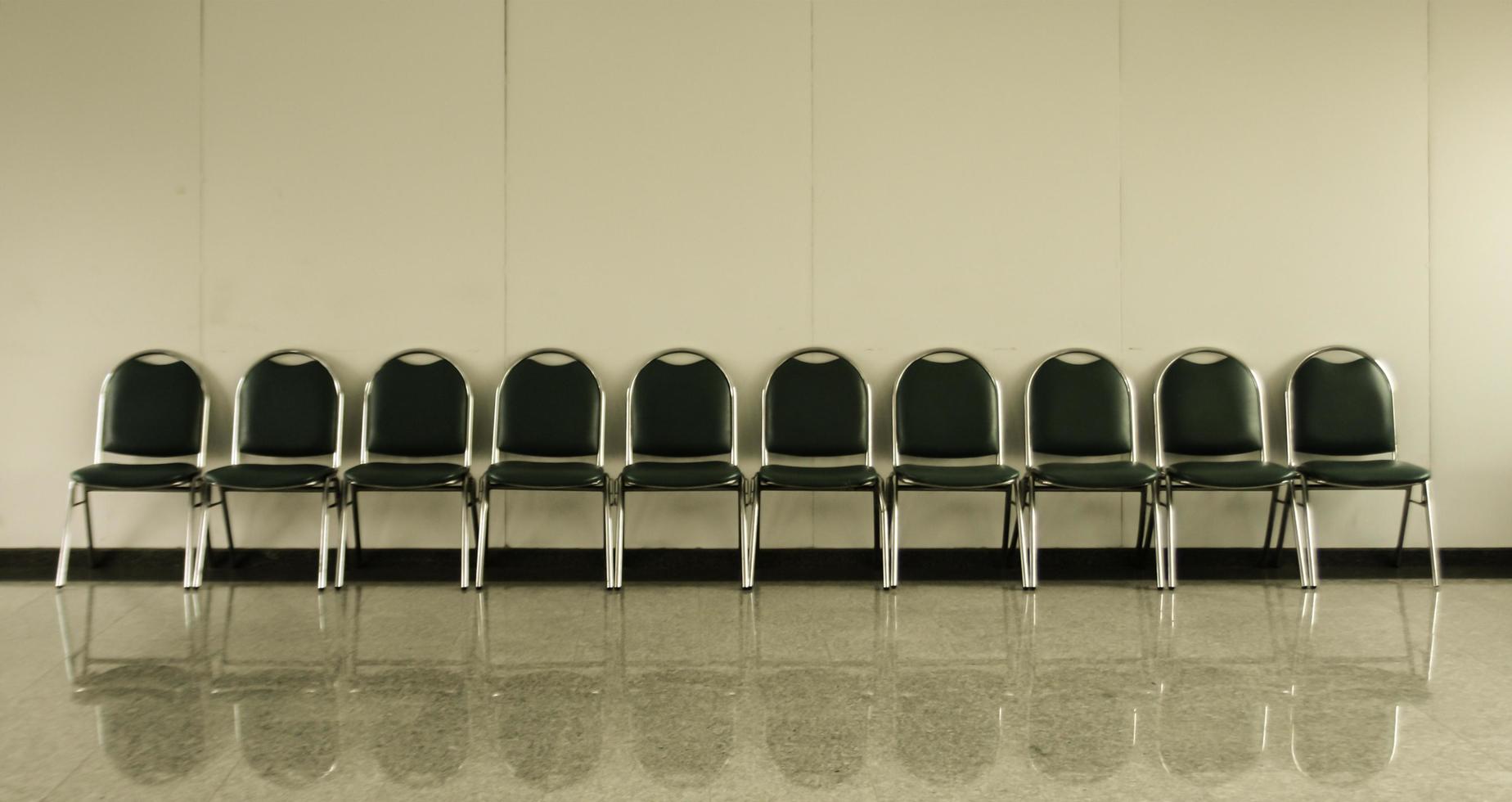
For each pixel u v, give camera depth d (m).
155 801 2.50
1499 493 4.89
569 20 4.77
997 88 4.80
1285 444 4.85
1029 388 4.74
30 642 3.68
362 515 4.80
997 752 2.77
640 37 4.78
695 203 4.81
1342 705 3.09
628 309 4.82
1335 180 4.84
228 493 4.80
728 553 4.84
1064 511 4.85
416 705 3.10
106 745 2.81
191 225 4.78
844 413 4.67
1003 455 4.86
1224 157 4.83
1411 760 2.71
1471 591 4.41
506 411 4.66
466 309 4.81
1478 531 4.89
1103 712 3.04
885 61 4.79
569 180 4.80
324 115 4.78
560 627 3.88
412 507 4.81
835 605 4.19
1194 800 2.50
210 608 4.12
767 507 4.81
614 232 4.81
